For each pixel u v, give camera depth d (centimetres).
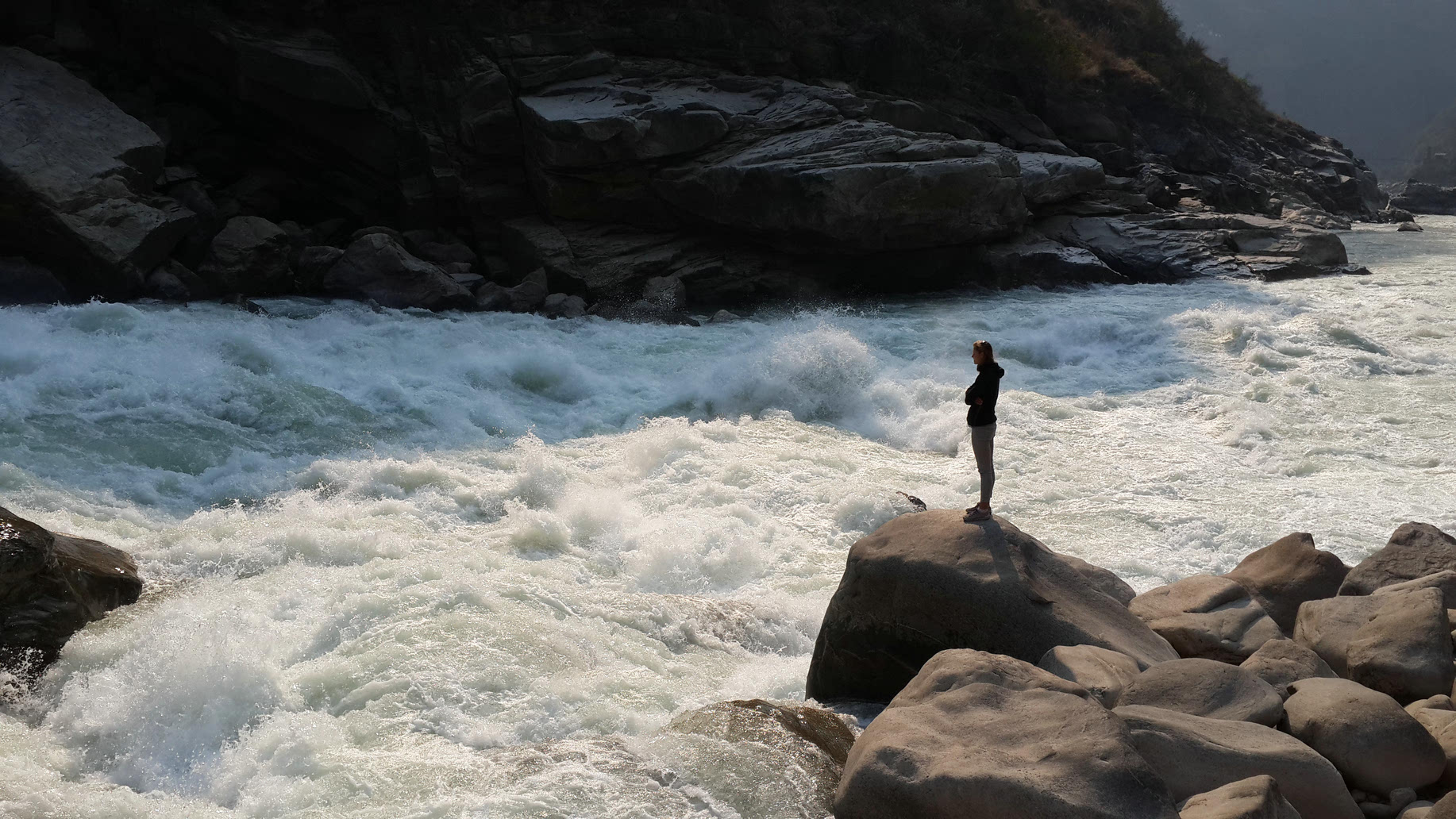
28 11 2345
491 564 972
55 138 2047
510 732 661
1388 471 1366
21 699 708
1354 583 802
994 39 3766
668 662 807
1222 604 773
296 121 2495
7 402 1283
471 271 2445
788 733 630
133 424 1293
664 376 1766
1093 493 1288
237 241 2188
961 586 698
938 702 568
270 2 2492
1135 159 3916
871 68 3197
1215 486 1315
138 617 820
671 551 1041
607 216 2477
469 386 1599
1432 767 552
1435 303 2298
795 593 988
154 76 2494
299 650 768
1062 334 2027
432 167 2502
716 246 2514
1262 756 527
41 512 1020
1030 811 475
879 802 514
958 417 1540
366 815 556
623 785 575
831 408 1614
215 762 633
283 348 1636
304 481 1193
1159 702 594
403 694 696
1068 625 679
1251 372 1794
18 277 1945
